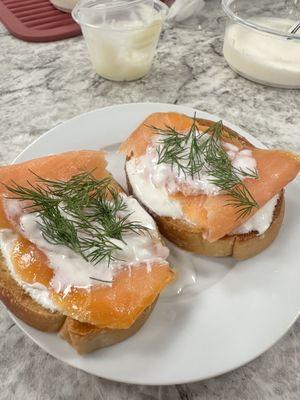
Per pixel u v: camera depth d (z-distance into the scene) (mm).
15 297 160
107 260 164
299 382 165
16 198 178
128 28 264
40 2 351
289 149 254
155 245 175
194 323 167
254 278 182
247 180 189
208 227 180
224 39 306
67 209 177
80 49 322
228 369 152
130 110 242
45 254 165
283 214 196
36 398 158
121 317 150
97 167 199
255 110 279
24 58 312
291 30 283
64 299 153
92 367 150
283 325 165
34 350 170
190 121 214
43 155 218
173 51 323
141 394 161
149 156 203
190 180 189
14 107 275
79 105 279
